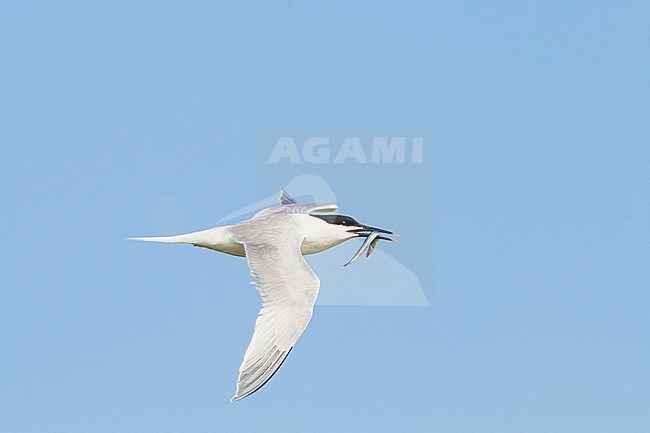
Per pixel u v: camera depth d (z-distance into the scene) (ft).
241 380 37.22
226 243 44.06
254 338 38.34
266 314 39.11
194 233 44.62
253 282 40.45
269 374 37.68
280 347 38.27
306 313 38.99
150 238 44.45
